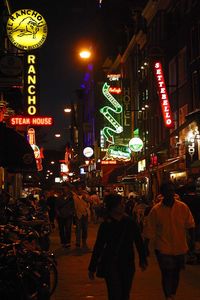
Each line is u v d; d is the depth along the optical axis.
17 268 9.06
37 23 23.14
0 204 16.45
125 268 7.43
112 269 7.39
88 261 15.73
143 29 46.84
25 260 9.21
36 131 43.38
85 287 11.45
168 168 34.81
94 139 84.62
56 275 10.30
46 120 24.30
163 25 39.81
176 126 35.53
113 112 57.41
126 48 56.03
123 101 55.16
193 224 9.04
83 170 89.12
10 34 22.98
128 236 7.51
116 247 7.43
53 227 28.84
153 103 43.53
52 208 28.41
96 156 77.06
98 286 11.55
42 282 9.31
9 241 9.59
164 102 33.53
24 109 25.30
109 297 7.41
